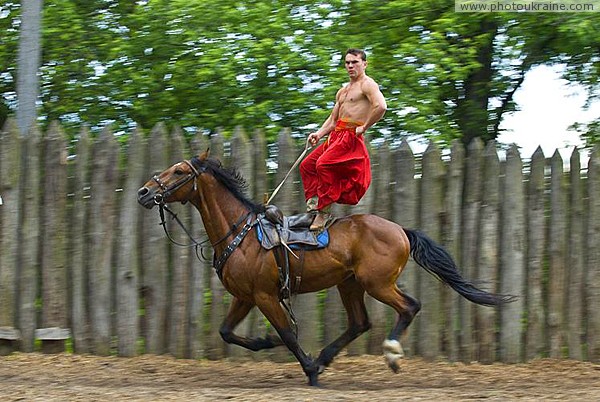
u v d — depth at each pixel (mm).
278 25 11344
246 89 11562
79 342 9758
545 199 9914
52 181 9734
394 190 9805
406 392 8078
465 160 9891
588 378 9086
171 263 9797
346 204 9000
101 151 9742
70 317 9805
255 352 9805
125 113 12320
